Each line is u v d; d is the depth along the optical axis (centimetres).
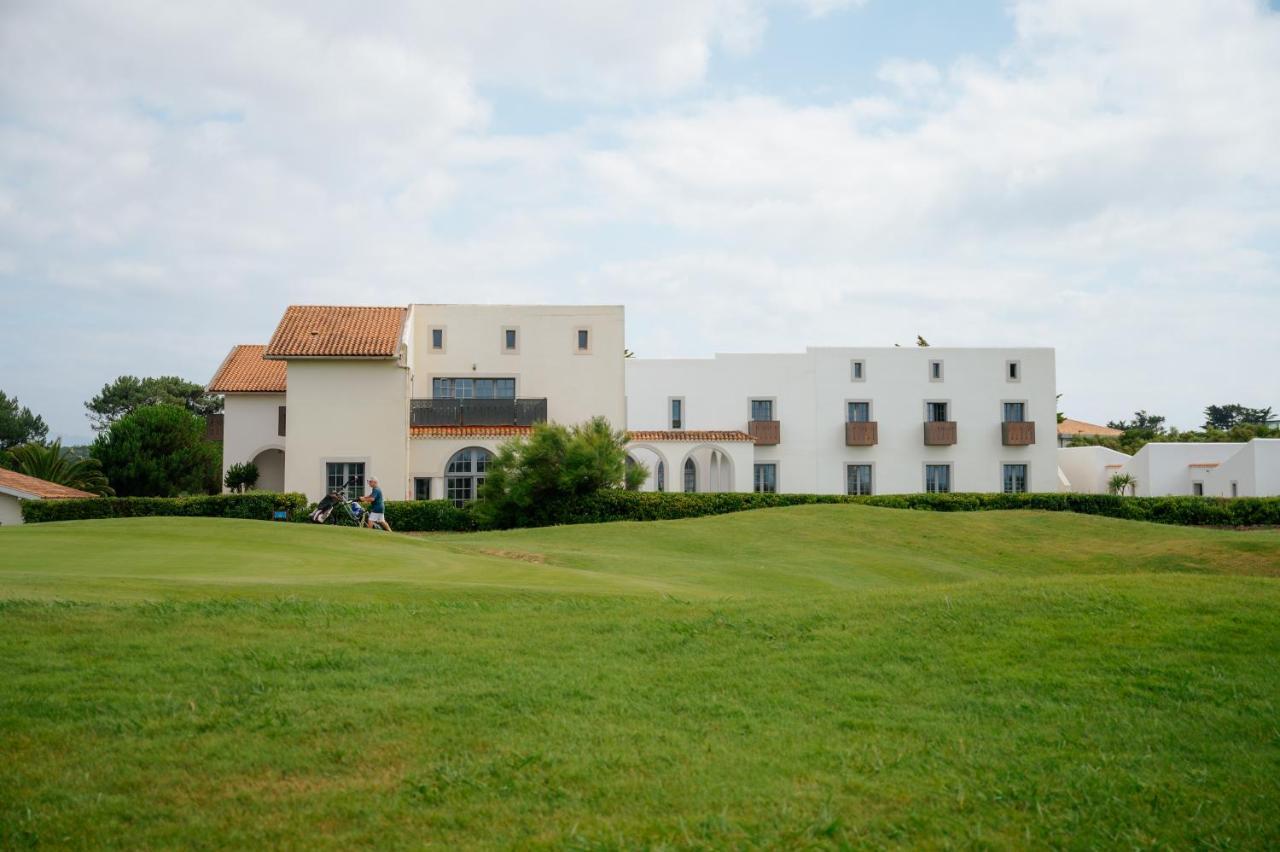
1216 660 926
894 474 5122
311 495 3716
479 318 4341
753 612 1124
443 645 945
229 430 4159
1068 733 755
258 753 658
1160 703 823
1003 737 745
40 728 678
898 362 5156
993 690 852
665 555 2539
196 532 2206
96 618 962
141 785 605
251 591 1199
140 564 1612
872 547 2888
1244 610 1073
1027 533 3189
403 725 719
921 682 870
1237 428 7850
